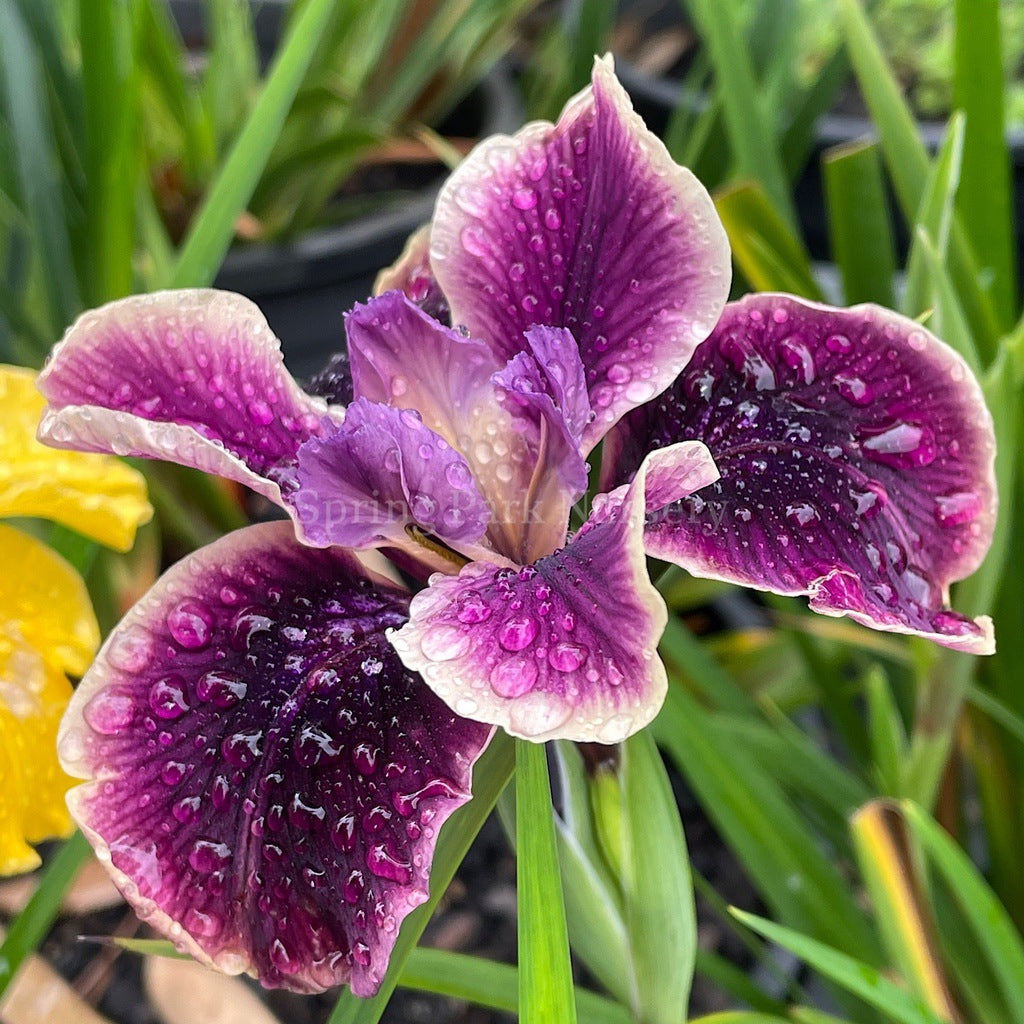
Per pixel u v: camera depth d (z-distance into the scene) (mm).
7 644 147
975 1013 193
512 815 134
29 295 257
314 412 124
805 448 127
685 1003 135
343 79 350
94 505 148
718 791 179
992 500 121
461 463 112
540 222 126
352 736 111
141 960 222
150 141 333
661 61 454
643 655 91
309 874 108
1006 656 191
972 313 187
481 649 98
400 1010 219
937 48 451
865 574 120
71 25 299
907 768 174
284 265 322
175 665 111
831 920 182
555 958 97
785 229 203
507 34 404
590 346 126
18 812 143
